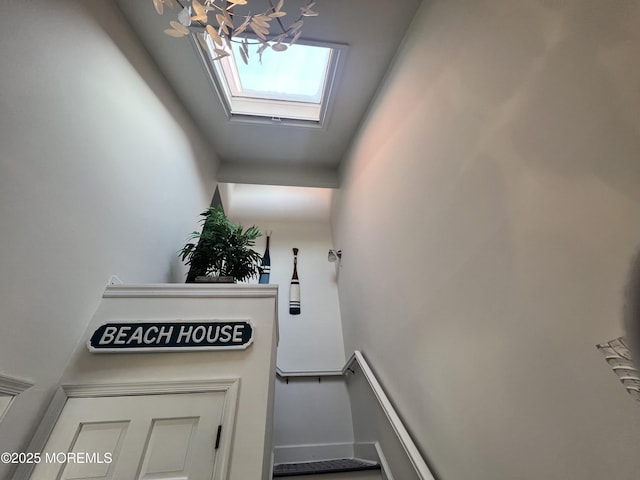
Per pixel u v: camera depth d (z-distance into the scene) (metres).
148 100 1.98
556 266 0.78
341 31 1.93
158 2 1.04
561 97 0.80
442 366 1.25
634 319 0.39
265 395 1.26
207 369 1.29
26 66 1.05
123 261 1.61
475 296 1.08
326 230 4.19
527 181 0.89
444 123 1.39
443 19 1.49
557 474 0.73
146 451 1.09
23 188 1.02
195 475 1.06
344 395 2.82
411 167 1.69
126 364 1.26
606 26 0.69
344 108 2.61
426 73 1.62
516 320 0.89
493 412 0.95
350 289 2.93
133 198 1.74
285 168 3.51
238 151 3.25
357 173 2.81
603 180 0.67
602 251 0.66
